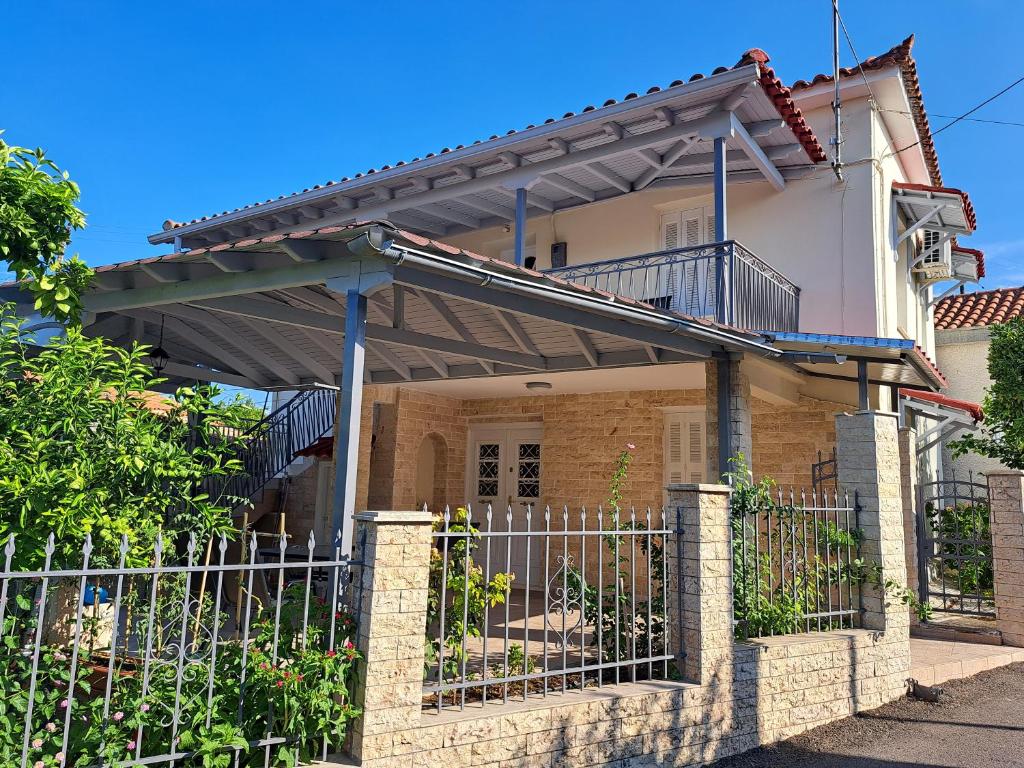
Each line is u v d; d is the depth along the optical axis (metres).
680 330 6.99
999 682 7.71
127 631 4.74
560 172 10.97
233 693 3.89
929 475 13.66
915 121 12.00
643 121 9.56
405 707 4.13
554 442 12.38
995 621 9.46
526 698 4.83
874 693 6.88
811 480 10.45
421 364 10.10
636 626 6.06
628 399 11.76
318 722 3.88
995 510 9.16
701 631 5.56
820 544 7.14
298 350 9.59
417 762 4.14
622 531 5.48
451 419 13.30
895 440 7.44
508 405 12.96
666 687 5.37
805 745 5.89
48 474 3.80
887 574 7.12
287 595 4.71
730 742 5.65
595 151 10.07
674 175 11.54
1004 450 10.70
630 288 11.12
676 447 11.55
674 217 12.20
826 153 11.28
